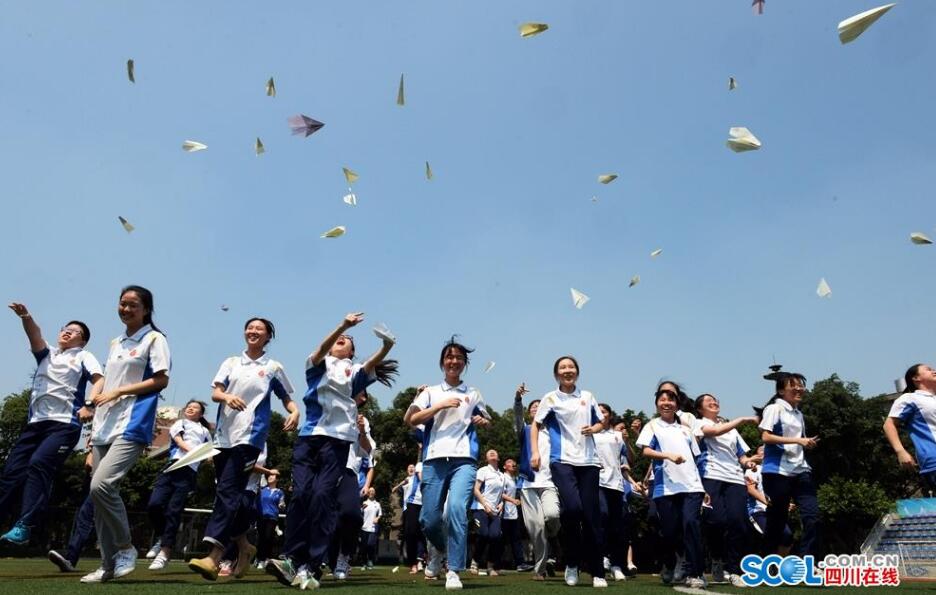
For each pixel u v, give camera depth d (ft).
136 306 17.76
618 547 28.94
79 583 15.83
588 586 19.81
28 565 26.50
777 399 21.97
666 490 21.04
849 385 91.50
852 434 87.25
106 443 16.94
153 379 17.12
